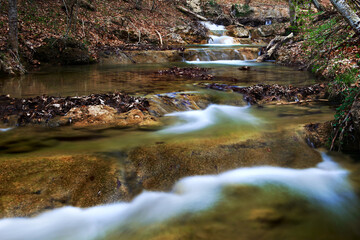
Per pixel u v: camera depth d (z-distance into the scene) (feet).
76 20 49.73
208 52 49.67
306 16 23.30
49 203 8.62
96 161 10.39
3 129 14.29
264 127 15.21
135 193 9.86
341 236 8.38
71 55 40.37
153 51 46.88
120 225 8.67
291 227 8.65
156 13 71.20
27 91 22.26
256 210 9.45
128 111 16.98
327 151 13.42
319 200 10.09
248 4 89.20
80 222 8.56
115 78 29.53
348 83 19.74
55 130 14.24
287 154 12.67
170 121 16.43
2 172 9.24
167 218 9.01
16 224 8.07
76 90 22.84
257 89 23.44
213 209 9.47
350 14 13.64
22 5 47.57
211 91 23.13
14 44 32.63
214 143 12.57
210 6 84.58
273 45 51.39
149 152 11.57
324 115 17.44
